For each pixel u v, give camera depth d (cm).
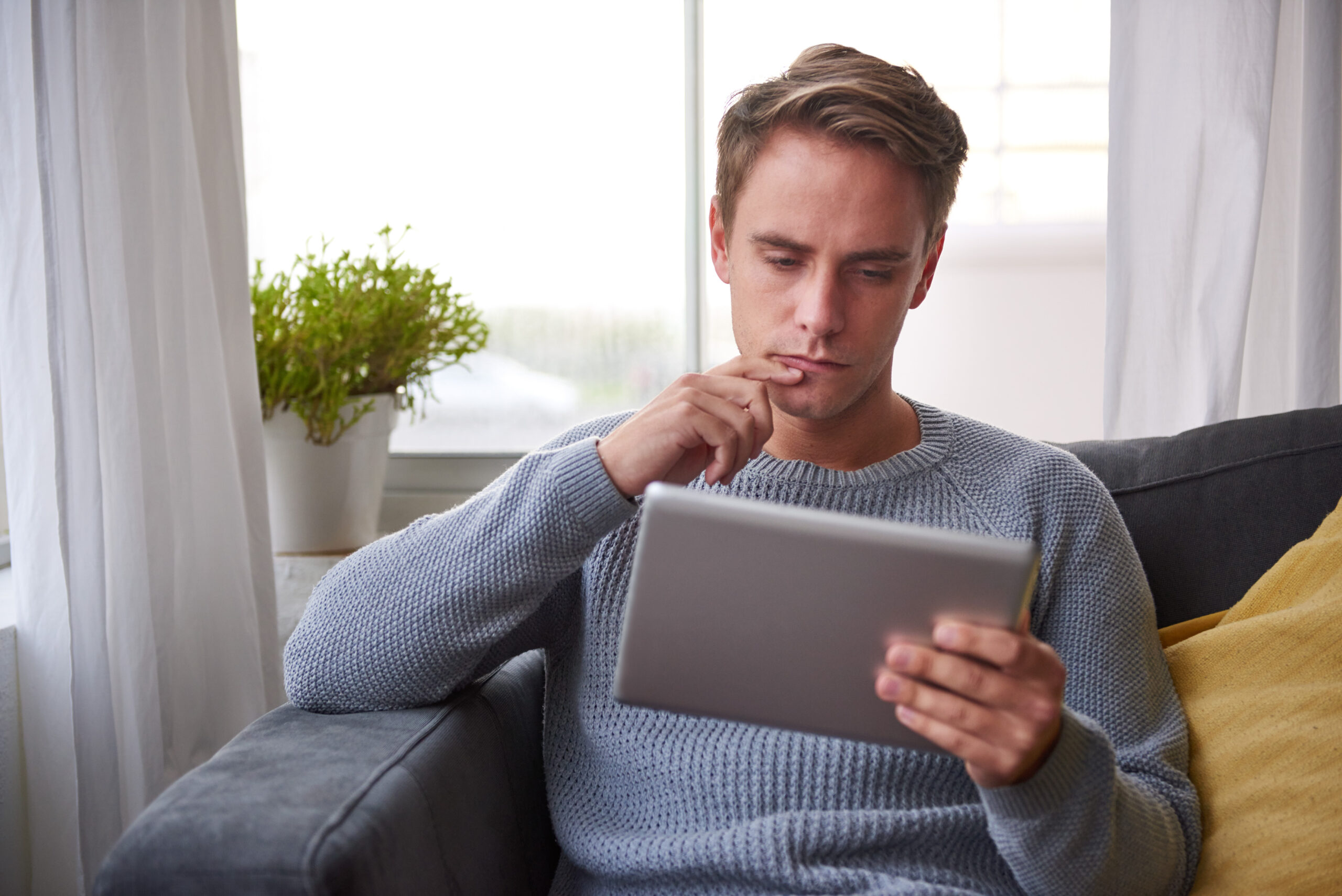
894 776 74
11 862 120
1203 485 100
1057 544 82
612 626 81
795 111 72
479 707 82
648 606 56
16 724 120
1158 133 134
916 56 169
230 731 136
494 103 181
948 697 55
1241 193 131
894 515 82
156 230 128
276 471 156
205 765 69
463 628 74
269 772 67
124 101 123
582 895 80
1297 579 87
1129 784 72
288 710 79
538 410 189
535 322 186
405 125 181
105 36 120
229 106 137
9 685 119
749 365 76
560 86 180
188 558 133
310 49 179
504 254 184
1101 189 168
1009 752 56
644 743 77
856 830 72
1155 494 101
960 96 169
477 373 188
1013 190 169
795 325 74
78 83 118
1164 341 136
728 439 72
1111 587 82
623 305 185
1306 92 133
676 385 75
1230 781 77
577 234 183
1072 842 63
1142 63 134
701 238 180
